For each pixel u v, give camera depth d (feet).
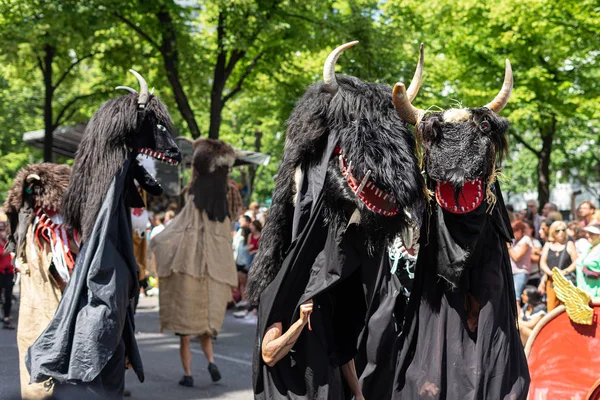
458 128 11.54
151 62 60.39
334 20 54.29
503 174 12.16
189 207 24.27
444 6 56.08
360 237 12.19
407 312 12.34
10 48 50.96
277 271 12.44
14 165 118.32
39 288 16.63
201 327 23.50
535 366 14.97
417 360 12.06
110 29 54.34
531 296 27.78
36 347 14.30
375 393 12.64
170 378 24.54
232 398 21.95
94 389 14.23
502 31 60.39
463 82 63.98
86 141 15.39
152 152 15.57
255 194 119.85
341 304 13.25
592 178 119.96
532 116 64.39
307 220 12.11
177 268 23.52
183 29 56.65
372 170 11.66
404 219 11.86
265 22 51.24
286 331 12.41
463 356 11.82
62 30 50.08
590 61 57.57
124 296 14.69
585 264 24.88
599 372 14.46
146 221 24.32
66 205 15.49
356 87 12.23
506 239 12.40
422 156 12.03
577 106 62.18
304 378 12.39
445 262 11.87
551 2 50.16
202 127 104.83
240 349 30.53
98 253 14.56
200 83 58.75
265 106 69.56
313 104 12.28
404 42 55.57
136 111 15.35
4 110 108.88
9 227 17.42
